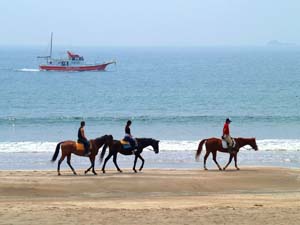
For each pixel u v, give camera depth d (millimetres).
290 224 17750
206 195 25641
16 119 59906
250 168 32625
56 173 30234
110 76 145500
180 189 26984
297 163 36188
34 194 25359
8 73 156375
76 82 122812
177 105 77062
